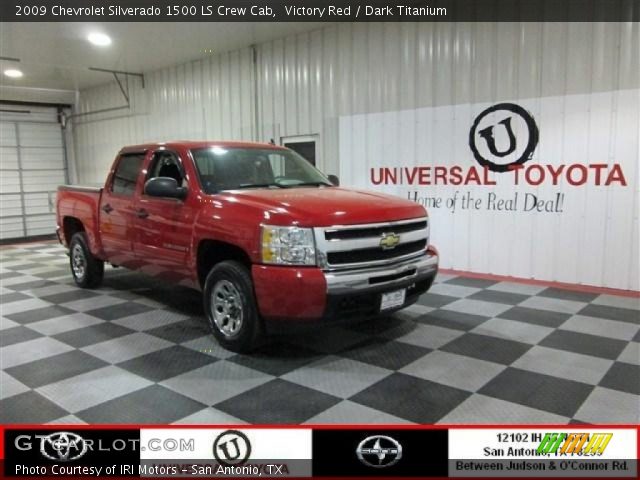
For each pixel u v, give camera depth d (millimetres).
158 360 4184
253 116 9656
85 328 5062
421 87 7367
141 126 12227
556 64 6246
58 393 3602
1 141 13844
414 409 3291
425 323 5035
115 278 7402
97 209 6105
